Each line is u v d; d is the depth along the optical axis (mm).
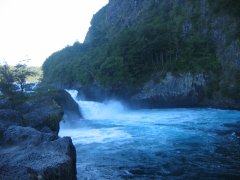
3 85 34438
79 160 21844
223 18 56031
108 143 26734
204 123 34656
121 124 37656
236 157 21234
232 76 47500
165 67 56750
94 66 73375
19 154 14961
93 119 43969
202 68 51406
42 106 30781
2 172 11906
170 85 53156
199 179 17641
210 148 23656
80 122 39812
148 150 23875
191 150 23328
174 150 23547
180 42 62594
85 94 71188
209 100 49281
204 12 62906
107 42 93875
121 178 18156
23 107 30000
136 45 62531
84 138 29250
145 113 47906
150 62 61906
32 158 14250
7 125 21172
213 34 57562
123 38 70375
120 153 23359
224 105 46656
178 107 53000
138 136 29172
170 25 70562
